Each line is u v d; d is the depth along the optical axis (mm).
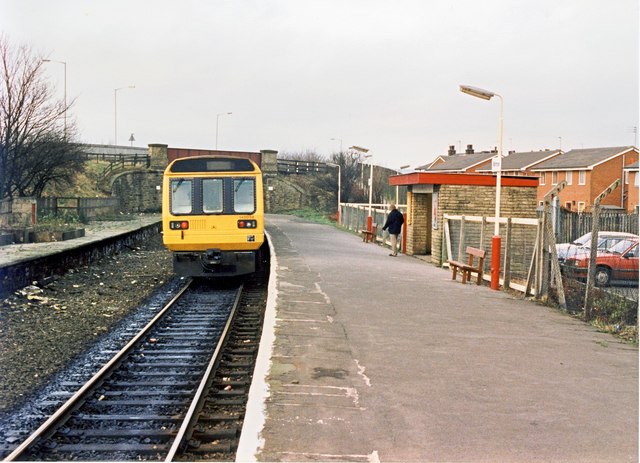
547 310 12227
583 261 17875
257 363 7801
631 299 12633
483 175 21516
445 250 20312
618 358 8555
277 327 9844
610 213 21859
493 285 15000
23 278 15312
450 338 9516
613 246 18797
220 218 16969
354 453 5164
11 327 11578
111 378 8594
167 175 17078
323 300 12445
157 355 9969
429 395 6723
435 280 16406
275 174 70500
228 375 8727
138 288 17500
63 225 29469
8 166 30344
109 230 31641
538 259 13266
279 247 24672
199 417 6832
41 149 32406
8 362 9344
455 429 5738
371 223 31938
